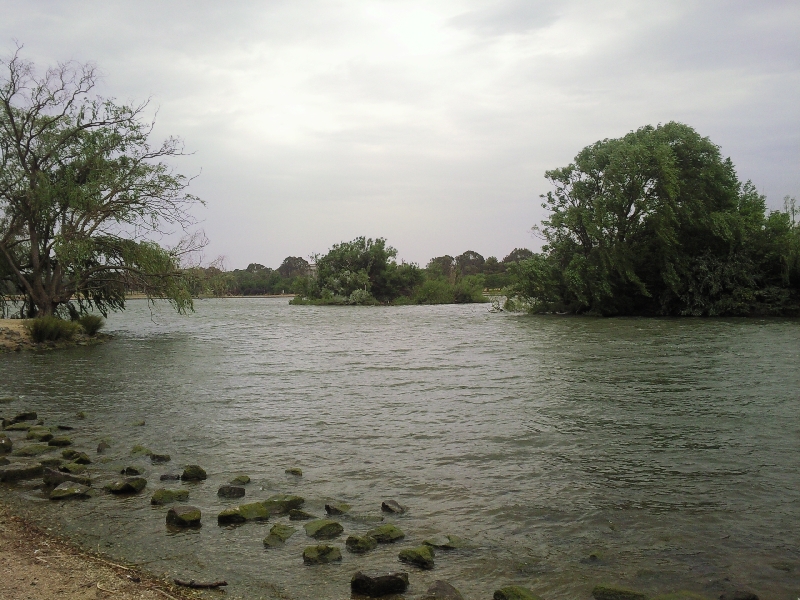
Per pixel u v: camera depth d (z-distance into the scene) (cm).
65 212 3041
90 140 3077
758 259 4356
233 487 766
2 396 1470
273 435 1072
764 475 824
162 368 1978
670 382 1550
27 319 3097
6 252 2981
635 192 4397
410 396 1434
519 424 1133
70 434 1090
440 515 699
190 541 629
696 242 4503
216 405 1346
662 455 923
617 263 4428
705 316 4347
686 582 538
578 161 4769
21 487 805
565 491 773
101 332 3334
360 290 8331
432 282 8881
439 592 509
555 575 554
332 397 1432
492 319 4562
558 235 4859
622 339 2734
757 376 1608
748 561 577
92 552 597
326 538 638
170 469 880
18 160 2977
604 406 1279
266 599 509
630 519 680
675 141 4497
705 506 716
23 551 591
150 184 3091
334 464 898
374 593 515
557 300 4966
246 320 4831
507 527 663
